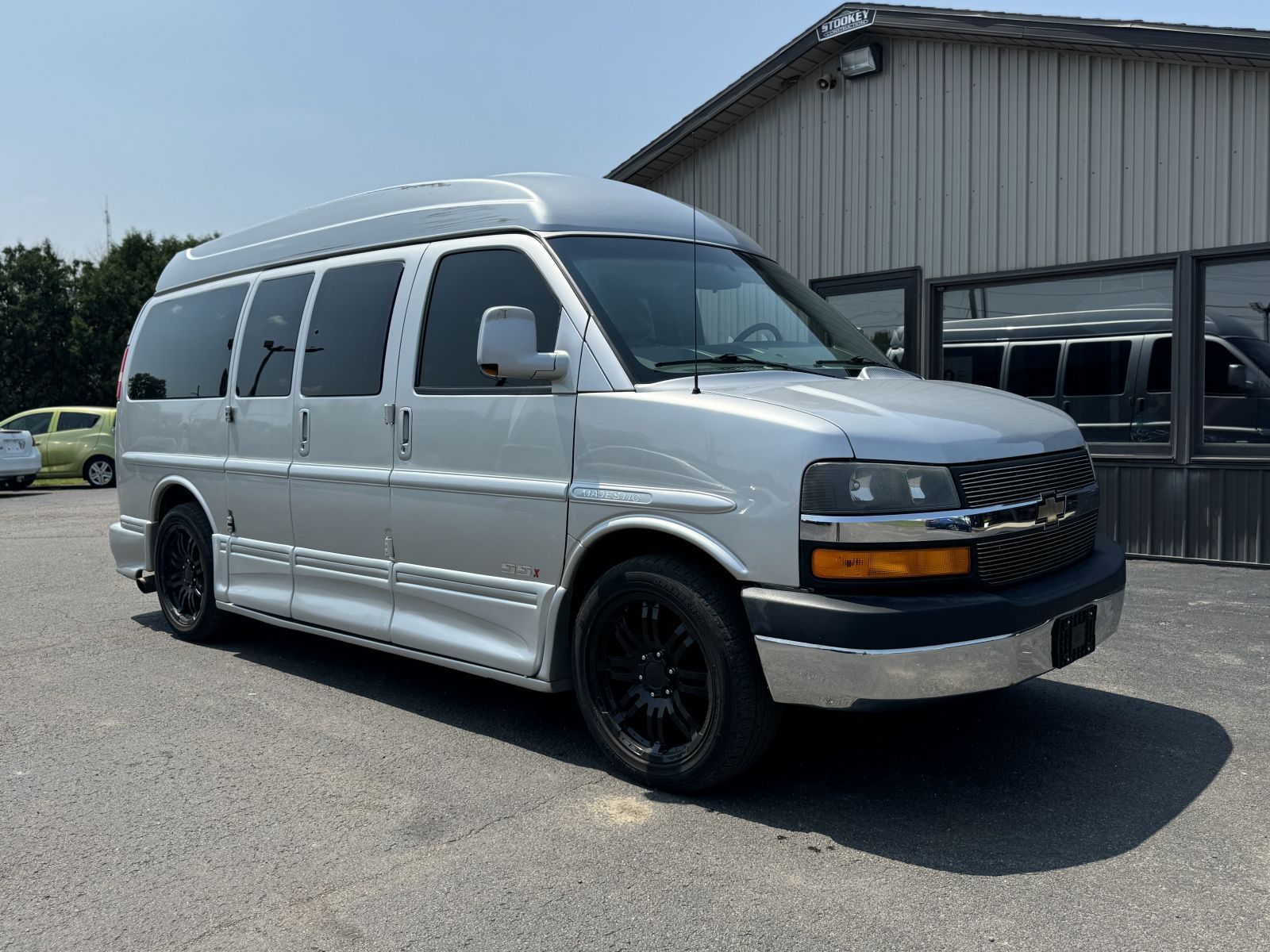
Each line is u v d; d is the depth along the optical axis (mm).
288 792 3770
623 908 2885
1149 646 5629
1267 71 7641
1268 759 3969
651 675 3736
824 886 3002
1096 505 4102
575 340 3928
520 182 4434
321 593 5047
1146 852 3201
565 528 3881
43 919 2891
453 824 3469
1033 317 9062
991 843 3279
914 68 9562
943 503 3287
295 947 2715
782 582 3299
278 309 5422
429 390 4438
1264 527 7863
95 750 4246
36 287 37719
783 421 3346
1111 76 8398
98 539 11156
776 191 10750
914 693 3188
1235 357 7977
